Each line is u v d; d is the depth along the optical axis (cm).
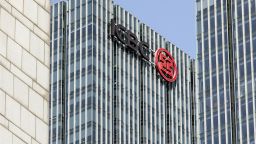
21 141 6325
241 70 18975
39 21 6775
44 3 6881
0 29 6384
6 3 6506
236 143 18475
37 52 6669
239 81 18888
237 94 18825
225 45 19462
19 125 6344
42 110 6575
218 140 18800
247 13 19225
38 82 6606
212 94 19300
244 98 18675
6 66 6347
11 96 6331
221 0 19825
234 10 19538
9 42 6431
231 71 19125
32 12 6731
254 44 18912
